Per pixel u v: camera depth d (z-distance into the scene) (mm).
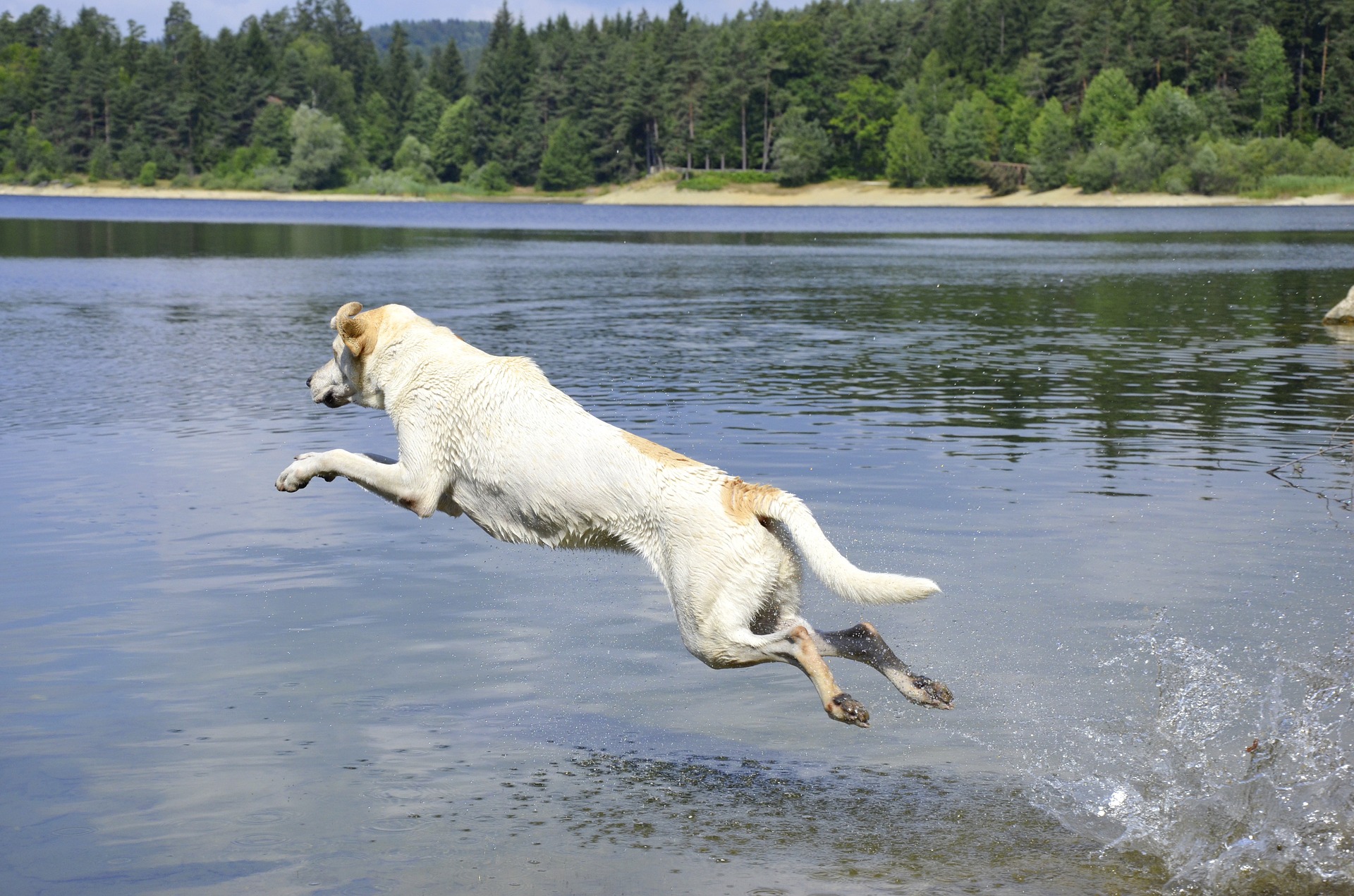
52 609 6512
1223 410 12305
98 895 3887
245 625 6359
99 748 4938
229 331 19312
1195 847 4285
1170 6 123062
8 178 153250
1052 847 4305
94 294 25734
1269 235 54031
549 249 46281
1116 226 66375
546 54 165750
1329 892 4043
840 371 15070
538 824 4406
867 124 131125
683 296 26047
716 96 135500
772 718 5414
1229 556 7352
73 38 176125
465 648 6125
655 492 5145
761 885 4012
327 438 10961
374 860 4129
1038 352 16875
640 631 6430
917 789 4746
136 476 9508
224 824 4355
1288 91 112750
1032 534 7855
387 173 156125
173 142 155500
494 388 5461
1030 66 129625
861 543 7648
